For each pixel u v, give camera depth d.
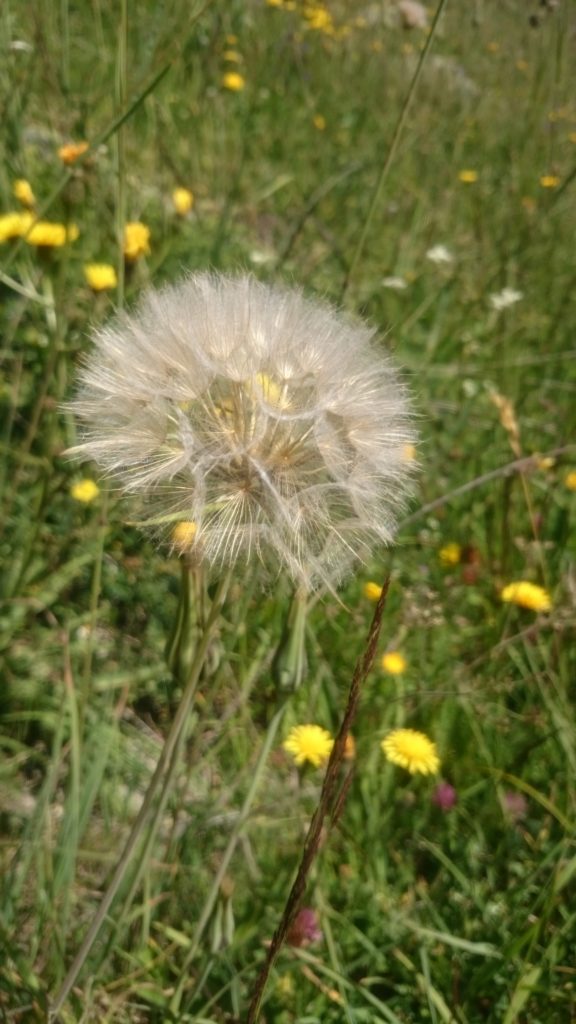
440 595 0.51
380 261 0.77
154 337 0.23
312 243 0.73
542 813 0.42
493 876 0.39
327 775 0.20
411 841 0.40
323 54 1.09
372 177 0.91
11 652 0.43
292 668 0.28
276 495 0.21
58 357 0.42
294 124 0.94
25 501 0.47
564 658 0.46
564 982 0.34
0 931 0.30
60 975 0.30
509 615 0.47
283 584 0.24
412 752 0.38
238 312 0.23
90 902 0.35
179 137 0.79
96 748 0.37
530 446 0.59
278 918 0.35
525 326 0.70
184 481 0.22
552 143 0.74
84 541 0.47
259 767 0.29
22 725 0.42
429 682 0.46
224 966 0.33
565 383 0.65
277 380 0.23
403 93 1.05
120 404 0.22
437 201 0.88
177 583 0.48
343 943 0.36
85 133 0.55
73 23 0.83
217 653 0.28
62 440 0.49
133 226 0.44
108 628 0.47
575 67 0.93
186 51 0.90
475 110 1.02
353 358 0.24
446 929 0.36
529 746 0.42
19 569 0.45
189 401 0.22
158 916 0.35
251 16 1.09
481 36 1.02
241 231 0.72
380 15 1.15
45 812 0.34
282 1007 0.34
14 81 0.52
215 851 0.38
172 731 0.24
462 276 0.76
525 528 0.54
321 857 0.35
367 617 0.48
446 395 0.65
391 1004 0.34
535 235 0.77
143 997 0.32
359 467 0.22
